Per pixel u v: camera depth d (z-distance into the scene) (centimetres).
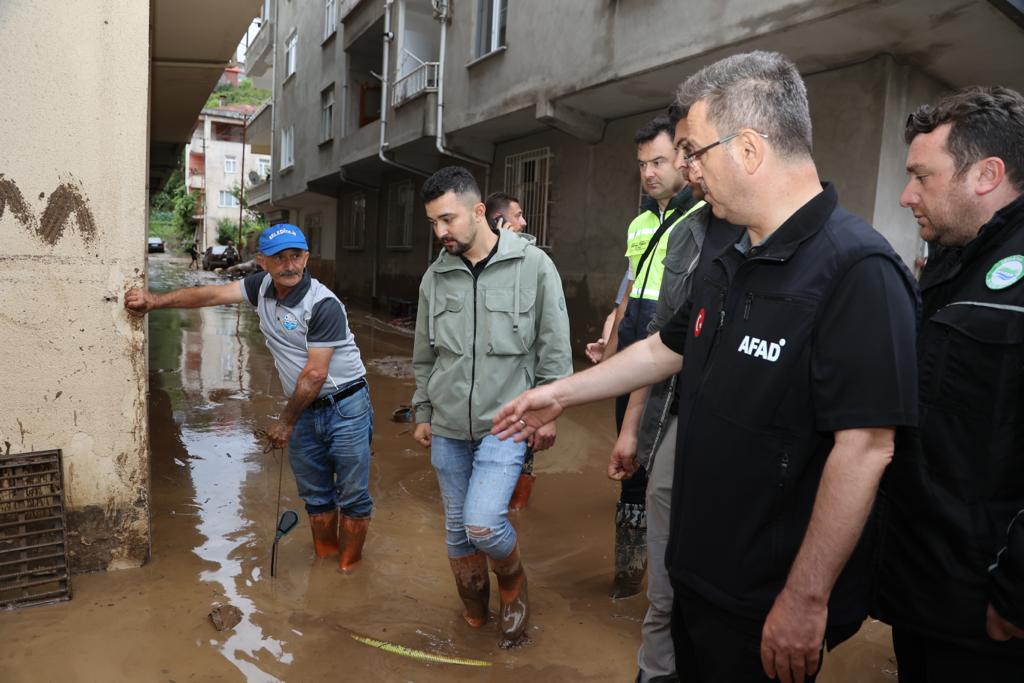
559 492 459
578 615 305
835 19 584
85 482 321
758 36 638
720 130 149
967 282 171
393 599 316
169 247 5219
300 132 2108
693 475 156
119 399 324
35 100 295
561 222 1080
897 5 552
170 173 1947
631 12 778
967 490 161
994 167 169
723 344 152
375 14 1484
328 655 270
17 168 295
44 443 312
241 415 635
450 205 267
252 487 455
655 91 833
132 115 310
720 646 156
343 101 1723
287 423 316
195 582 324
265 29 2497
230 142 4750
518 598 280
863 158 670
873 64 659
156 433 564
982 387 159
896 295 133
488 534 255
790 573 139
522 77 977
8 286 299
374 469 495
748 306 148
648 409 251
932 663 170
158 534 374
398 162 1427
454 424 277
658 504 239
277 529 334
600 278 995
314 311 313
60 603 300
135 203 315
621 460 276
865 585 153
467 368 274
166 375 799
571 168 1058
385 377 820
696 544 156
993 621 151
